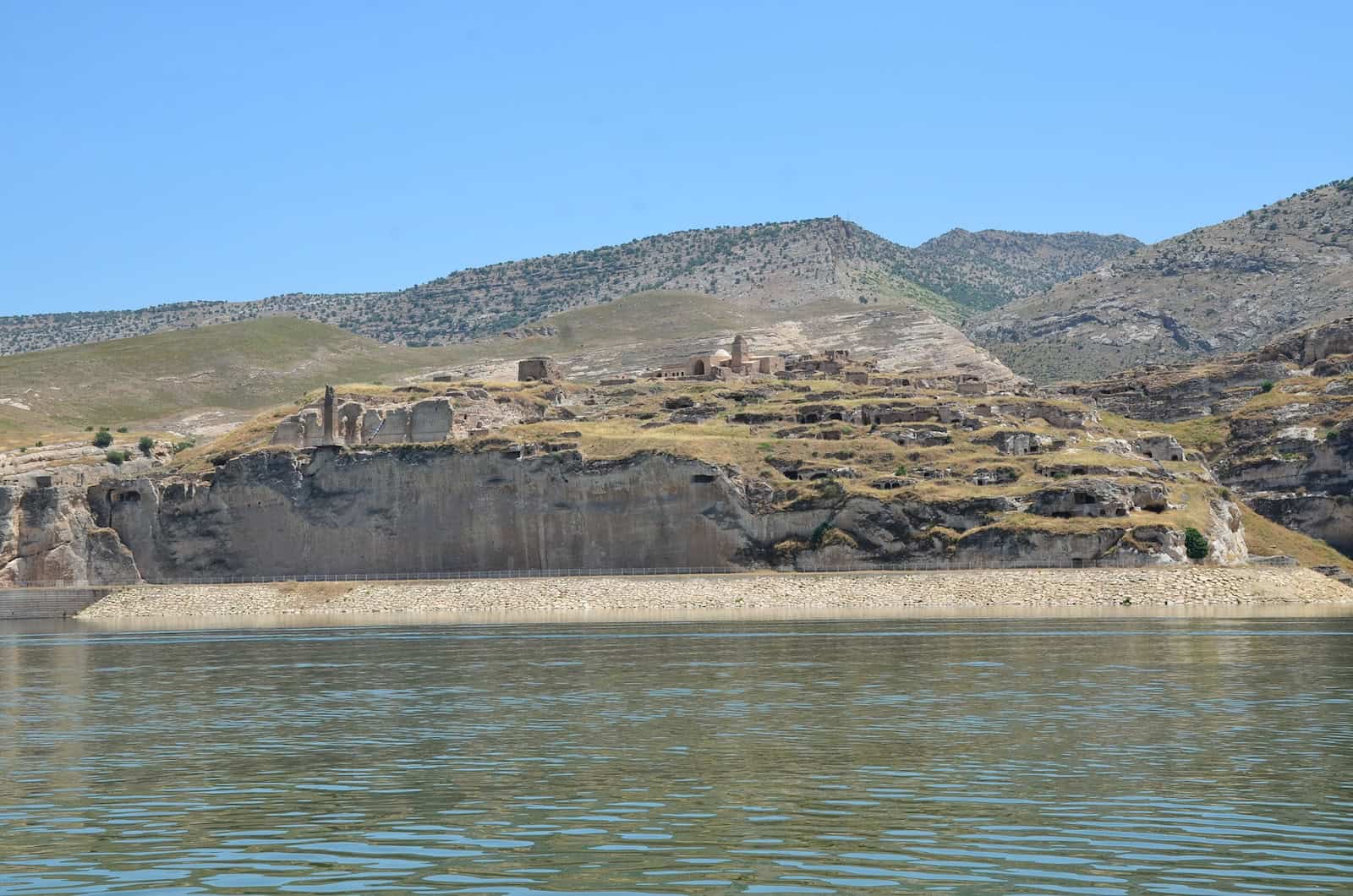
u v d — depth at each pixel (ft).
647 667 403.54
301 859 181.06
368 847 186.50
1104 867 171.63
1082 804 205.46
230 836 194.80
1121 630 494.18
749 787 220.43
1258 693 321.93
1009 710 299.17
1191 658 397.80
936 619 571.69
